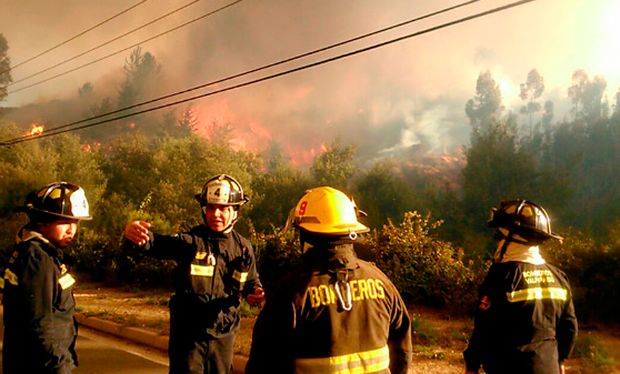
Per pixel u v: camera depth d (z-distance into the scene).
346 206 2.77
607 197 61.53
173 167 48.16
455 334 8.39
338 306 2.54
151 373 7.29
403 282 10.82
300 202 2.84
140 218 20.47
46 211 3.54
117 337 9.80
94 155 53.34
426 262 10.86
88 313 11.31
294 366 2.49
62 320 3.45
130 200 41.06
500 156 39.22
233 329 4.55
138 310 11.95
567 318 3.57
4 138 46.62
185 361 4.32
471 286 10.33
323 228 2.65
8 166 38.50
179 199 43.25
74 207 3.66
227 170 48.44
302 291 2.52
